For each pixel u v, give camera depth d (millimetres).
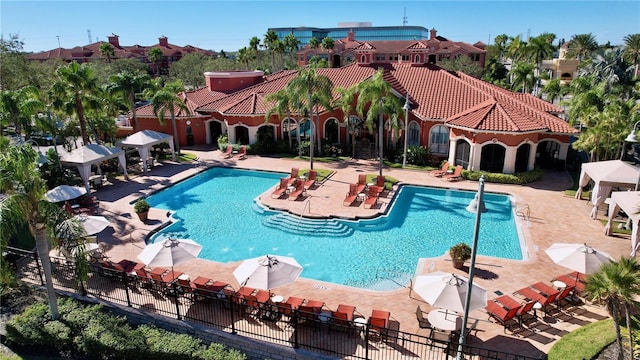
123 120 42438
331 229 20672
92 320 13125
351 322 12219
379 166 28625
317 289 15000
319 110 34938
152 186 27203
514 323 12859
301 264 17547
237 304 13148
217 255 18406
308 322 12867
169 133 38844
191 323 13102
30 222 12367
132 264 16000
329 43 92125
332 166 31609
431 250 18656
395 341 12078
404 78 37344
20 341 13117
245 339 12297
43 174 25438
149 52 92875
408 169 30766
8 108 27656
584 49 70188
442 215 22656
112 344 12148
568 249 13828
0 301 14898
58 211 12453
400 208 23734
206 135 39969
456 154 30281
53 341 12875
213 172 31734
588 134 24578
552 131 28469
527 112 30688
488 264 16641
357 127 33938
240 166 31984
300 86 27719
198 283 14445
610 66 43125
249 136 36375
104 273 15586
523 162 28609
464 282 11898
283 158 34281
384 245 19188
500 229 20797
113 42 112875
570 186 26594
